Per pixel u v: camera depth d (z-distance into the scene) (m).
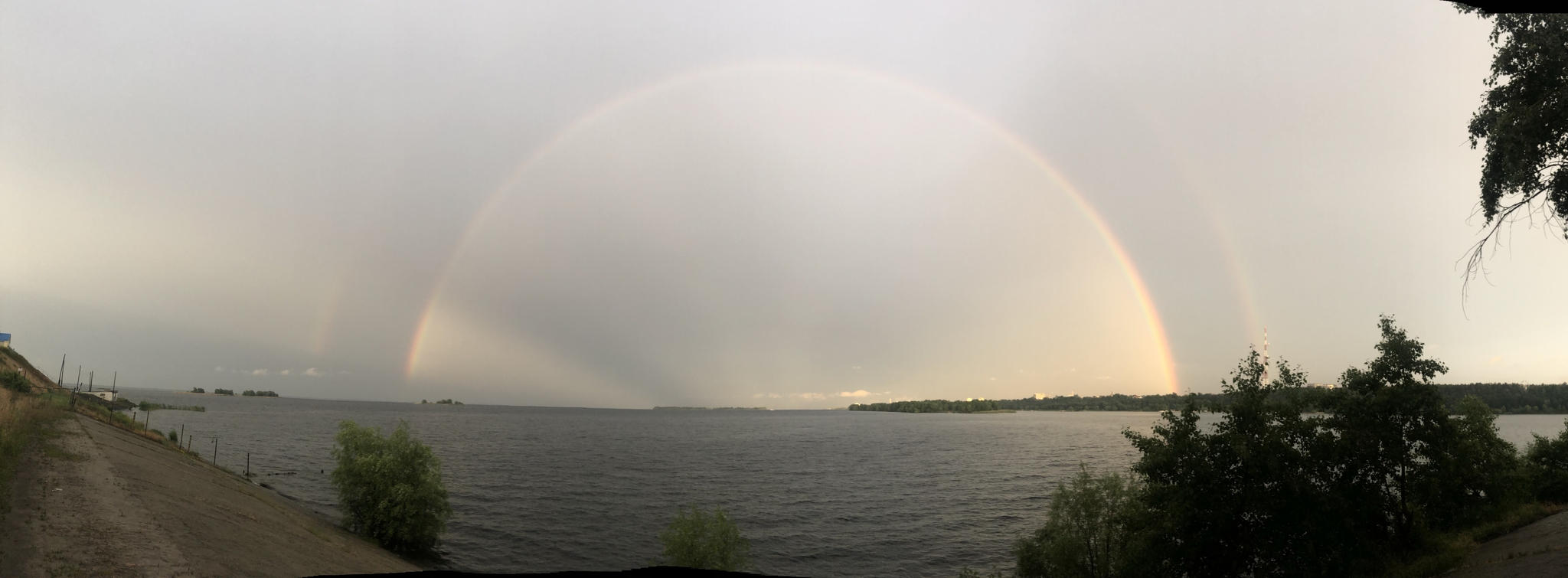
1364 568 31.30
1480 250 20.44
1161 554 29.56
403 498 49.50
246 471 88.38
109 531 25.38
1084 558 38.38
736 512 81.56
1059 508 39.16
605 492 94.88
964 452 166.50
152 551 24.45
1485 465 36.19
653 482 108.19
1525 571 23.41
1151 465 29.94
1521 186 19.69
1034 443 197.38
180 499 35.66
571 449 171.12
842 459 149.75
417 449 52.62
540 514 76.00
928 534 69.62
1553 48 18.31
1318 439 30.28
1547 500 41.47
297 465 105.75
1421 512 35.12
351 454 52.47
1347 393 32.91
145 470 42.72
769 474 121.38
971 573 45.28
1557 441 46.09
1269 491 28.16
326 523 52.03
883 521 76.38
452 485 95.56
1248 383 29.38
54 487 30.61
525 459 139.62
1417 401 31.03
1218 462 29.17
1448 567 28.83
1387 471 31.98
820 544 65.56
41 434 44.78
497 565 53.69
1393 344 32.28
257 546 31.73
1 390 65.25
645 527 71.44
